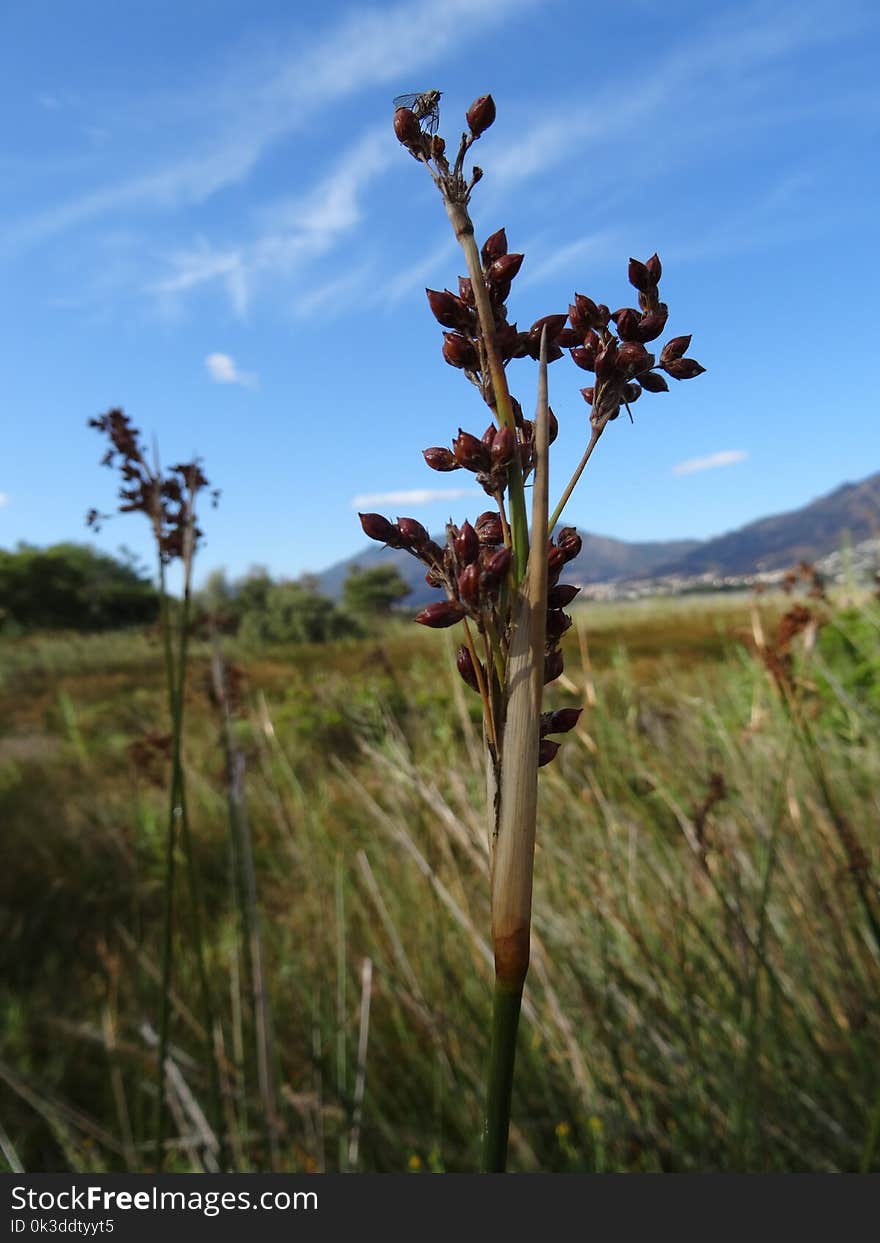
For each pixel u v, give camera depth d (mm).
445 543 687
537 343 707
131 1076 3131
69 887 5074
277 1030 3189
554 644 699
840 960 2426
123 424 2070
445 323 712
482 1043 2650
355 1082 2842
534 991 2701
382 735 2902
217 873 4812
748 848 3045
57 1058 3279
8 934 4496
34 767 8180
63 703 8516
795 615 2865
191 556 2004
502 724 646
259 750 5480
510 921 620
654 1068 2426
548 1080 2660
